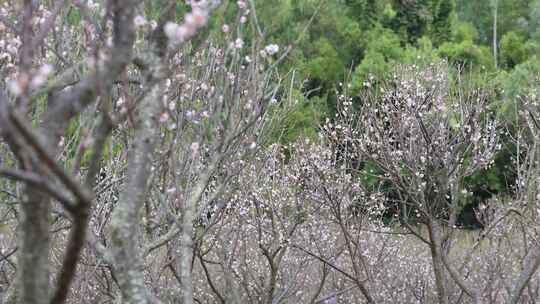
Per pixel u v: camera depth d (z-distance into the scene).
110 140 5.42
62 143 5.07
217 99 4.30
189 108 4.64
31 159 2.46
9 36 4.51
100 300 8.75
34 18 4.29
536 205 7.81
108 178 5.61
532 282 10.64
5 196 6.05
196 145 4.40
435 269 7.74
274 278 8.24
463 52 25.66
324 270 8.92
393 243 11.41
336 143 9.69
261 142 5.45
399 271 11.53
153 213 5.99
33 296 2.64
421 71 9.35
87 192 2.40
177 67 4.43
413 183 7.79
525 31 34.34
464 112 8.57
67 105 2.74
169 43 3.58
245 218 8.30
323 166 8.42
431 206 7.68
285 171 9.28
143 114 3.47
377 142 8.45
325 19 28.69
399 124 8.00
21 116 2.20
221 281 10.73
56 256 7.17
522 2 35.59
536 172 7.70
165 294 7.27
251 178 7.73
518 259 9.00
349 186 8.79
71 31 5.16
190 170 4.64
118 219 3.44
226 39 4.57
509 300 7.42
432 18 32.12
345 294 11.12
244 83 4.63
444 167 7.62
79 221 2.45
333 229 11.16
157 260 8.61
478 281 9.23
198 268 10.98
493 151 8.69
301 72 22.45
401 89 8.20
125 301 3.44
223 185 4.76
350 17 32.41
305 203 9.06
